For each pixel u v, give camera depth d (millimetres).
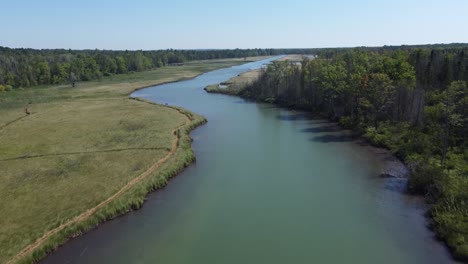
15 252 28375
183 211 36188
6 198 37156
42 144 55000
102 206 35469
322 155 51500
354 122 65438
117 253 29516
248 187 41469
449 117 44281
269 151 53656
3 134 61219
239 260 28547
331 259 28438
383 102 60000
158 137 57281
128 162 46625
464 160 42406
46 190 38938
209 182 42906
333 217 34625
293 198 38594
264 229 32875
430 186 37375
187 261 28469
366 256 28688
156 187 40875
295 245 30391
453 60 82875
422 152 47219
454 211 32000
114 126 65500
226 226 33469
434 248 29188
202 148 55375
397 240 30562
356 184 41531
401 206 36062
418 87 63750
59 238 30469
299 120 73625
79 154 49969
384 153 51531
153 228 33156
